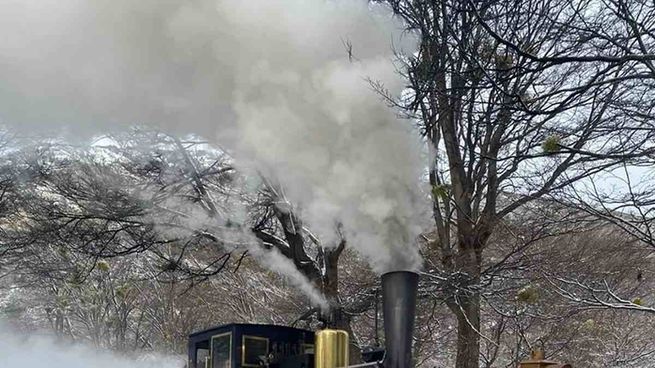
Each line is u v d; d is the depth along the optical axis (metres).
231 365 6.02
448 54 6.23
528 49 6.75
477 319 9.54
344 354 5.23
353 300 9.74
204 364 6.68
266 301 14.20
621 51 6.62
